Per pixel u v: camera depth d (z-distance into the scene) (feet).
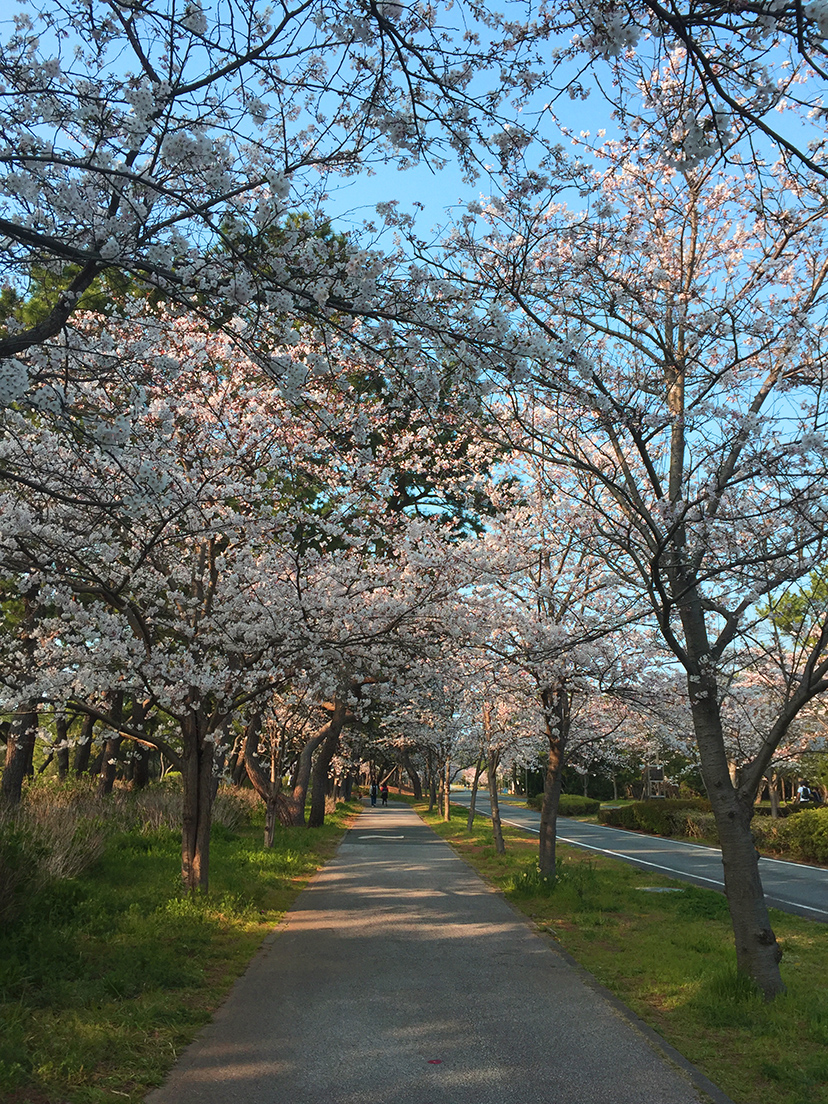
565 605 40.98
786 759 56.95
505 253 20.56
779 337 24.61
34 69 13.64
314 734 79.46
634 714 51.44
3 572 23.76
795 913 40.88
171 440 25.96
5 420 21.31
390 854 61.16
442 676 46.14
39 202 13.37
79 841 36.86
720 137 12.00
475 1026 19.57
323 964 25.36
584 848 76.69
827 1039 19.07
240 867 44.01
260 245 14.24
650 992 22.99
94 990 20.15
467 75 14.76
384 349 15.71
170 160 13.25
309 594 34.42
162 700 30.83
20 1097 14.17
